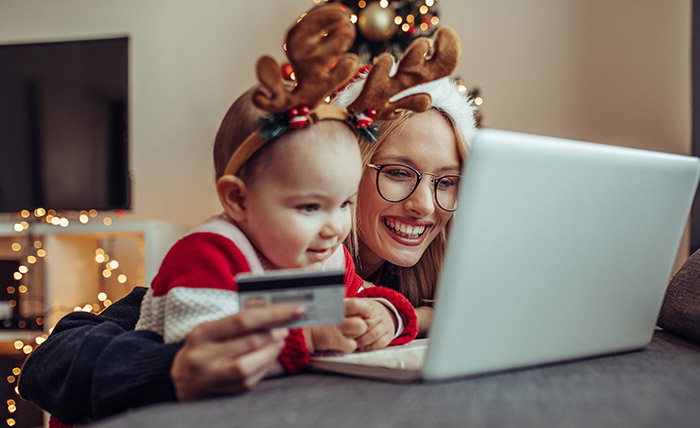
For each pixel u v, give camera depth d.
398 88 0.68
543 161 0.50
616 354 0.65
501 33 2.71
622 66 2.52
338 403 0.44
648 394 0.48
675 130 2.38
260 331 0.49
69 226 2.20
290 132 0.61
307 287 0.50
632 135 2.48
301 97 0.60
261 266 0.66
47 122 2.68
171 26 2.92
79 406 0.58
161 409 0.45
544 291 0.54
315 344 0.63
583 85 2.58
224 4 2.90
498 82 2.70
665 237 0.63
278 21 2.86
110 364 0.54
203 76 2.89
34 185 2.67
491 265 0.49
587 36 2.59
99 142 2.65
